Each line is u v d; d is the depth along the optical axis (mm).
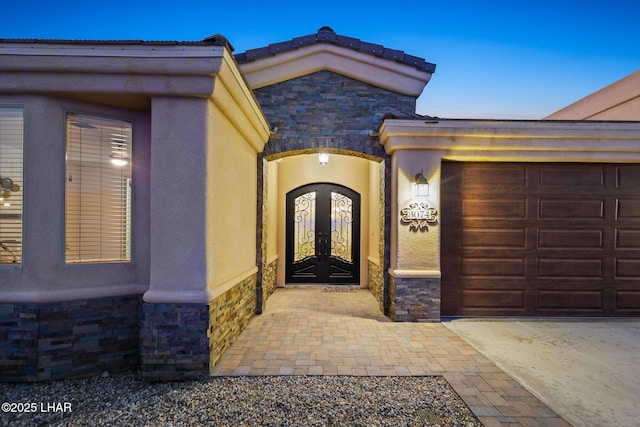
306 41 5484
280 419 2662
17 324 3199
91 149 3500
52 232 3252
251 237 5289
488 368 3600
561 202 5484
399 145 5160
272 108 5688
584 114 7773
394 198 5398
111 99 3361
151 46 3062
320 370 3514
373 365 3648
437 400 2953
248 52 5410
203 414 2725
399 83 5648
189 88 3217
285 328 4879
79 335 3352
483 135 5031
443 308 5453
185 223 3320
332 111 5703
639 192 5480
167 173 3311
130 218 3646
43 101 3230
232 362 3684
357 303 6406
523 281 5461
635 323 5176
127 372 3490
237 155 4383
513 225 5477
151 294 3277
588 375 3463
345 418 2680
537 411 2805
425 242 5238
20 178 3264
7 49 3012
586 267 5469
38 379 3217
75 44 3031
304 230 8125
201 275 3336
